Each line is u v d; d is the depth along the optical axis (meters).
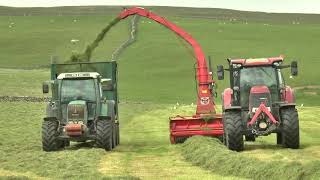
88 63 41.28
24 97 76.12
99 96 36.62
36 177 24.33
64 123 36.28
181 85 108.12
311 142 38.34
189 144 34.41
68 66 41.38
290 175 21.86
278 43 169.88
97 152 32.66
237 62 34.22
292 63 33.34
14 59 155.75
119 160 30.42
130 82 112.06
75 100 36.44
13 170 27.12
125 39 133.62
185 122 38.38
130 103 80.56
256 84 33.81
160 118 61.16
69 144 38.81
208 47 164.62
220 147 31.44
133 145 39.66
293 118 32.09
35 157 30.62
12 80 98.94
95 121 36.12
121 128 53.09
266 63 34.00
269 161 24.81
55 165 27.92
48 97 77.94
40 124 52.34
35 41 184.62
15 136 43.97
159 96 94.62
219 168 26.38
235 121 32.25
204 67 42.69
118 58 129.38
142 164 28.92
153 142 41.69
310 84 103.31
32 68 133.25
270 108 32.47
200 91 42.31
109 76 40.97
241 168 25.09
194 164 28.69
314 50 154.50
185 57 140.25
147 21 197.50
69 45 171.00
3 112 60.81
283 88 33.69
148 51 146.38
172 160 30.42
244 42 173.25
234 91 34.00
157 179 23.81
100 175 24.64
